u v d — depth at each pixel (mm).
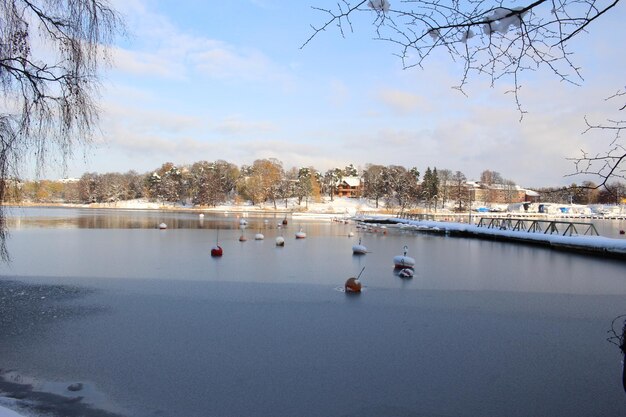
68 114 8781
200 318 13141
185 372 9344
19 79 8289
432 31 3277
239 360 9992
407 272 20312
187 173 115312
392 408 7965
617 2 2953
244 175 119312
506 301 15812
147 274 20297
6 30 7824
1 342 10961
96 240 34844
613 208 98625
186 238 37594
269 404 8062
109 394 8359
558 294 17141
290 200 116375
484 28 3232
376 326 12539
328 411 7844
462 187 111250
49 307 14219
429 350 10727
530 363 10000
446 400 8281
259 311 13984
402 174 109188
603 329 12500
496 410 7930
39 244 31484
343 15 3297
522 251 32000
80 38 8531
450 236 45375
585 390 8719
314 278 19734
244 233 43938
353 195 128125
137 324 12523
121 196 118188
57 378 9000
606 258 28109
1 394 8281
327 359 10086
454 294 16844
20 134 8695
